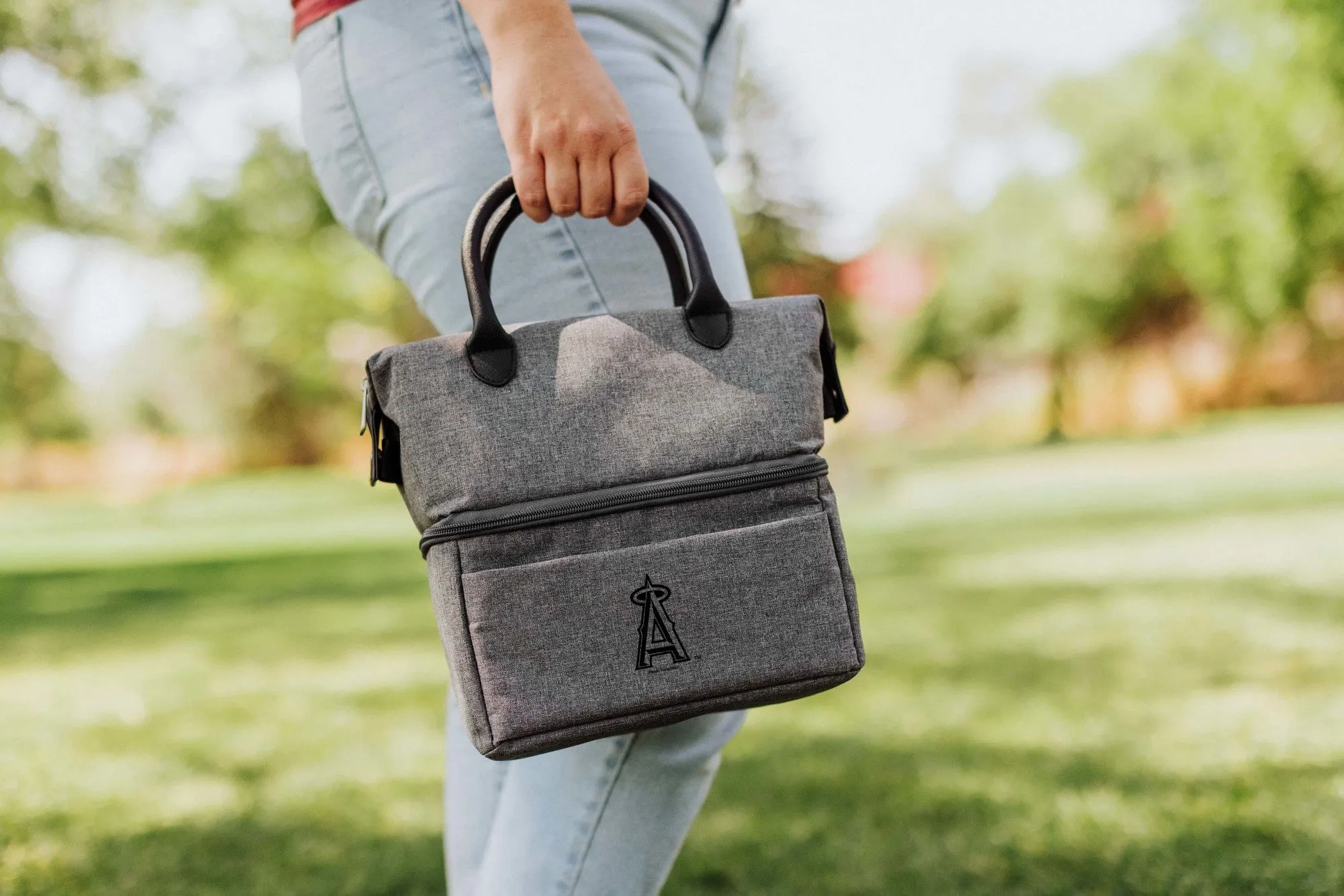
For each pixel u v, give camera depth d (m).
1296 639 3.47
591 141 0.88
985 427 28.77
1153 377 27.20
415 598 6.20
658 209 1.06
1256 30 13.26
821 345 0.95
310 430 30.72
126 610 6.21
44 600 7.04
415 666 4.00
